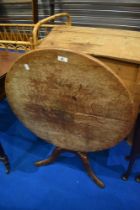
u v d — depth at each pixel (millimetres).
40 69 928
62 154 1660
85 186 1441
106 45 1104
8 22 2859
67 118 1082
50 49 841
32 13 2674
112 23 2469
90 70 845
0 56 1411
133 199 1361
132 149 1297
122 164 1576
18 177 1499
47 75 938
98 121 1019
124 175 1457
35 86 1008
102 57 1041
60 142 1254
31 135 1821
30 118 1195
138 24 2379
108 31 1280
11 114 2045
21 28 2467
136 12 2305
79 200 1365
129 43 1119
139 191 1403
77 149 1246
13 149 1704
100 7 2402
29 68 945
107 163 1586
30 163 1596
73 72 879
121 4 2303
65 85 940
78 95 952
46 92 1009
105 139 1094
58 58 857
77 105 995
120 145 1708
